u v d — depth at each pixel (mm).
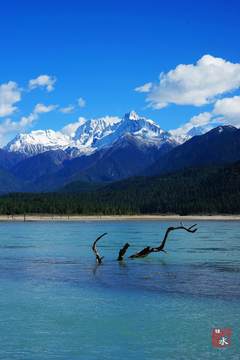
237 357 24594
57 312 33062
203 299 36781
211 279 46031
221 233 126000
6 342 26922
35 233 127438
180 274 49438
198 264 57656
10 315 32344
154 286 42281
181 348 25859
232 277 47188
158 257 65625
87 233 126938
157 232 132125
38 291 40375
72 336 27922
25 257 66500
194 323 30156
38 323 30469
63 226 176875
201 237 108312
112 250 77062
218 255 67688
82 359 24500
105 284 43469
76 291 40250
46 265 57438
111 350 25672
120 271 51938
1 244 89500
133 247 82875
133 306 34688
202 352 25297
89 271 52156
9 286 42781
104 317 31703
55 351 25578
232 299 36719
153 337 27641
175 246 83375
